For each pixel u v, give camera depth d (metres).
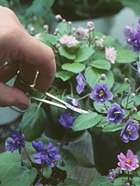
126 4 1.10
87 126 0.57
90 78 0.62
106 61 0.64
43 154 0.57
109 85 0.61
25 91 0.52
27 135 0.62
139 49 0.65
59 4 1.14
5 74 0.50
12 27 0.43
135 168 0.54
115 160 0.61
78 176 0.64
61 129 0.63
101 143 0.61
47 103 0.58
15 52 0.44
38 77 0.49
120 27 1.04
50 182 0.60
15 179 0.58
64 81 0.62
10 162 0.59
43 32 0.69
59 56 0.63
